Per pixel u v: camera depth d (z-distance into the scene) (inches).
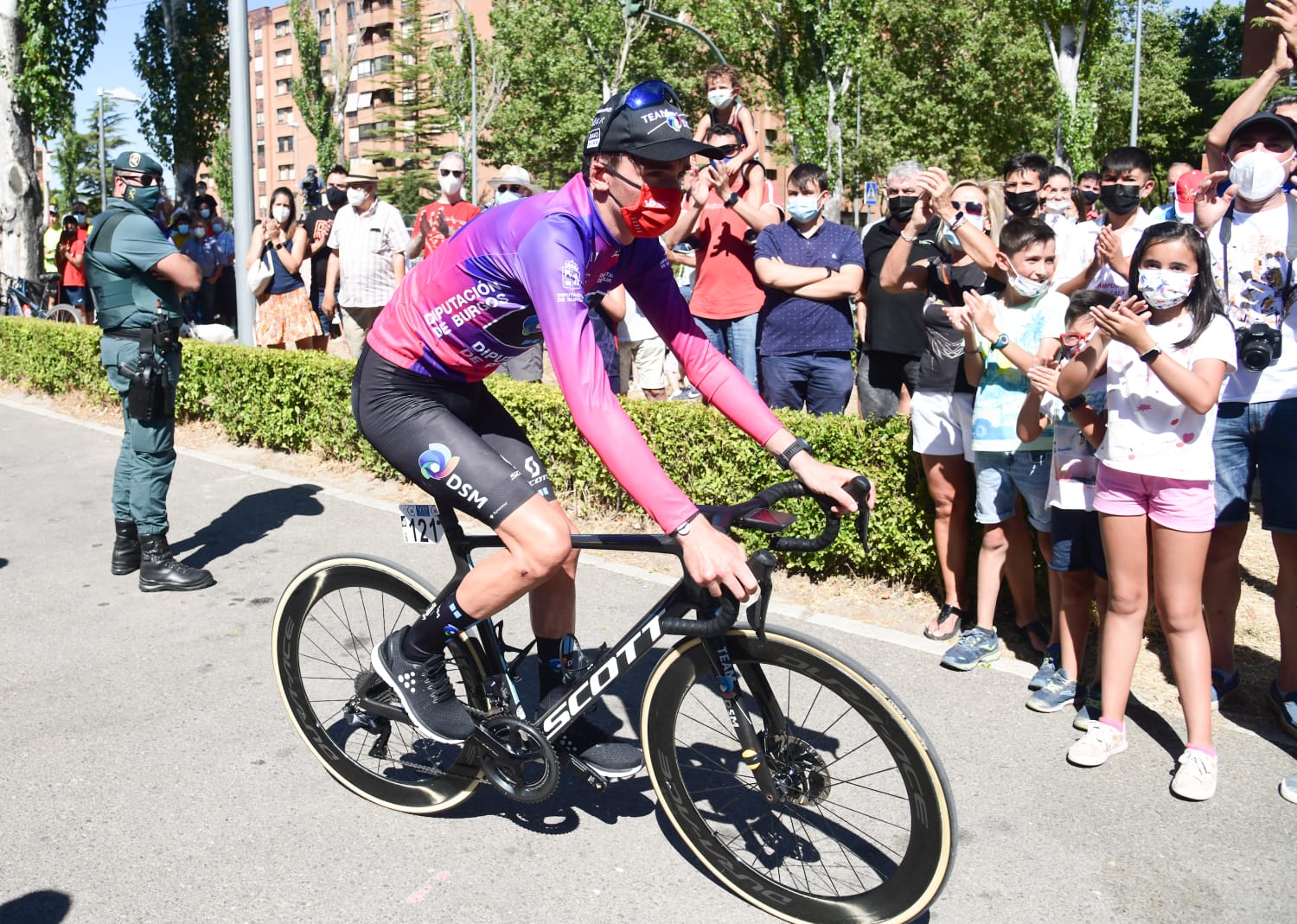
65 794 127.2
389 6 2849.4
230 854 115.1
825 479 99.0
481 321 103.0
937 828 93.0
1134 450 122.3
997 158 1513.3
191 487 269.6
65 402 392.5
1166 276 116.3
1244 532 144.3
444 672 116.0
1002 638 170.4
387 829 120.3
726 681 100.3
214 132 908.0
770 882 104.0
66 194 2437.3
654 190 93.3
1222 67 1931.6
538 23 1588.3
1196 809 119.8
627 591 190.7
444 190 316.5
